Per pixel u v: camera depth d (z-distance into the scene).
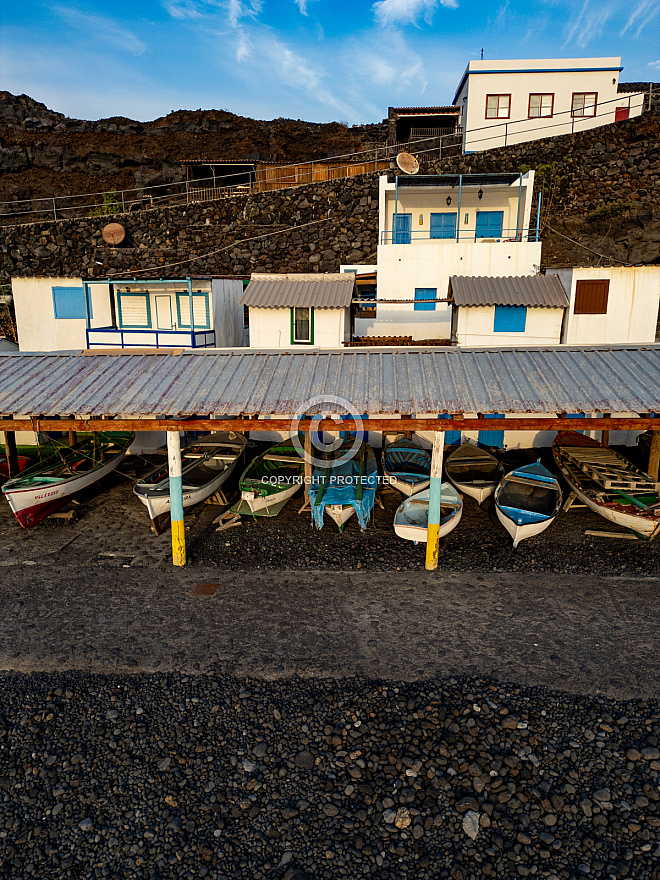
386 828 6.36
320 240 30.06
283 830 6.35
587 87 32.50
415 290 21.11
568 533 13.59
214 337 21.34
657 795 6.63
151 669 8.84
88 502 15.93
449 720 7.74
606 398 10.76
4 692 8.42
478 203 24.56
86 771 7.12
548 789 6.76
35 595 11.02
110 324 22.09
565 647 9.20
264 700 8.18
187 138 45.66
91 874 5.93
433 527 11.72
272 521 14.61
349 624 9.97
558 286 18.94
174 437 11.47
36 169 43.31
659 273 17.88
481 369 12.11
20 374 13.05
